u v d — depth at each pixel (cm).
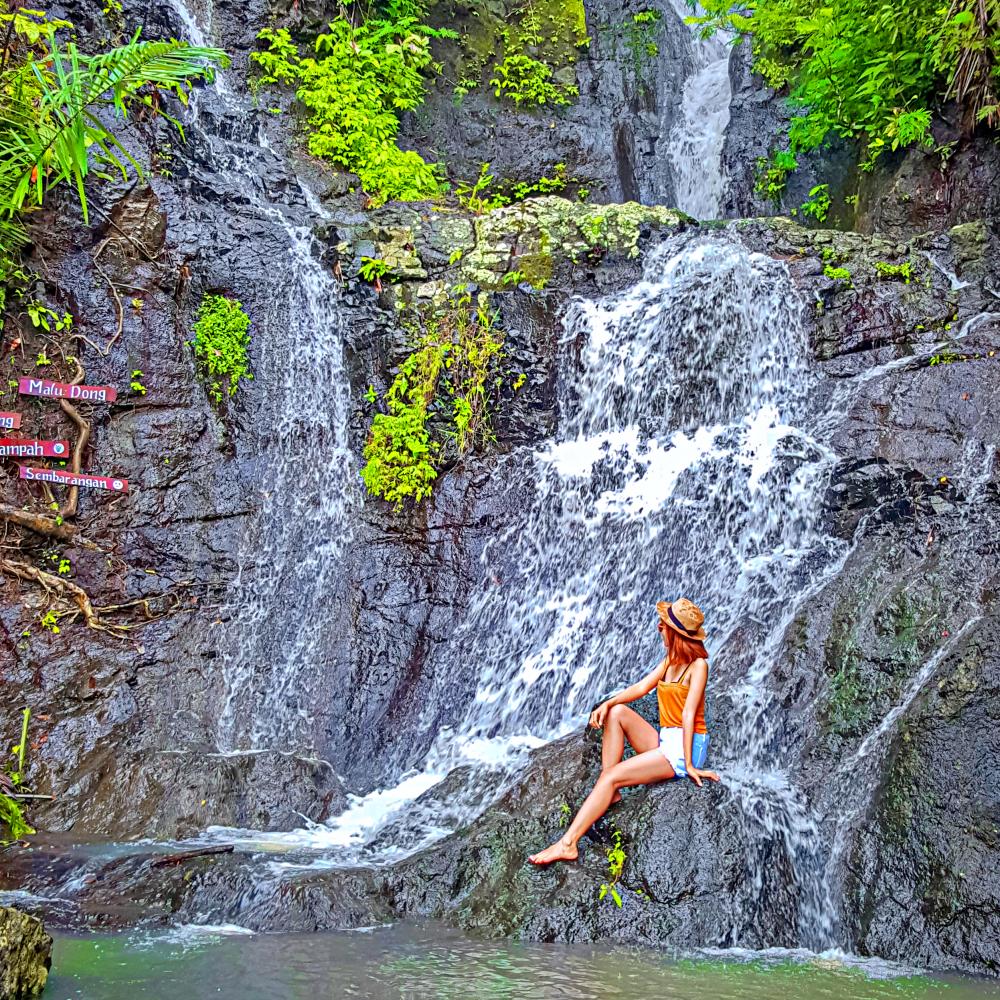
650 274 965
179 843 627
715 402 900
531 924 509
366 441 903
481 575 863
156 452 851
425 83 1237
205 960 452
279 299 918
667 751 561
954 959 488
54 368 830
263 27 1118
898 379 823
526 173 1251
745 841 536
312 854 597
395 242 957
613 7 1359
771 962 482
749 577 793
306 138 1102
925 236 920
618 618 834
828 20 1071
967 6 891
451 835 598
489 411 912
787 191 1180
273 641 840
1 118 741
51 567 805
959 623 640
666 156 1326
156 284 874
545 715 812
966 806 536
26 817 667
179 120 975
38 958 405
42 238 831
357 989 418
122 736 742
